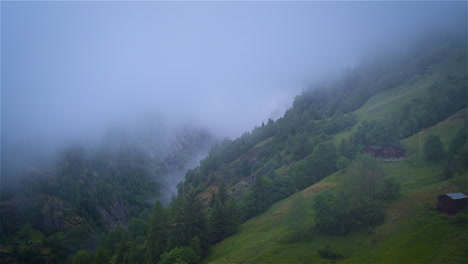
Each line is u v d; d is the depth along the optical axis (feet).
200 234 251.80
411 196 219.61
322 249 184.34
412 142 331.57
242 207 305.32
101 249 275.39
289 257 188.85
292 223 230.89
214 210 279.49
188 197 265.75
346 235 197.88
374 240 183.83
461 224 169.68
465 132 264.31
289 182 324.19
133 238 359.46
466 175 220.64
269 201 306.35
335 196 215.72
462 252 146.41
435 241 164.66
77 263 301.84
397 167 282.77
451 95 394.93
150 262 245.86
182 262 214.28
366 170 220.43
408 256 159.02
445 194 190.29
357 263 166.09
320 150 345.92
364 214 201.05
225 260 213.25
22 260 435.53
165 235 263.90
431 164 270.46
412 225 185.88
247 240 240.73
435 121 364.38
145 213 449.06
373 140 335.06
